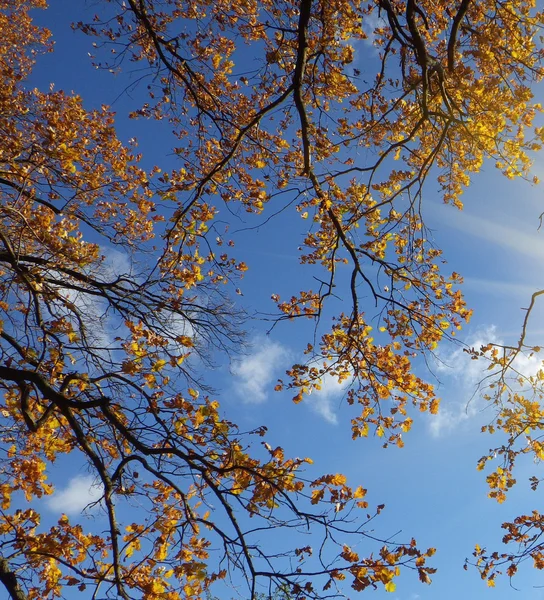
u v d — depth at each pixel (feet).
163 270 29.81
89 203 31.01
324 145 32.42
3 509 23.47
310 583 19.12
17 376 23.98
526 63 28.53
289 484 21.18
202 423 23.06
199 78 31.14
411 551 19.48
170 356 25.89
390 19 24.88
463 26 27.30
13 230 25.70
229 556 20.34
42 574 21.02
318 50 28.45
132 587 21.08
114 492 23.13
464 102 30.48
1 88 30.37
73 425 23.53
